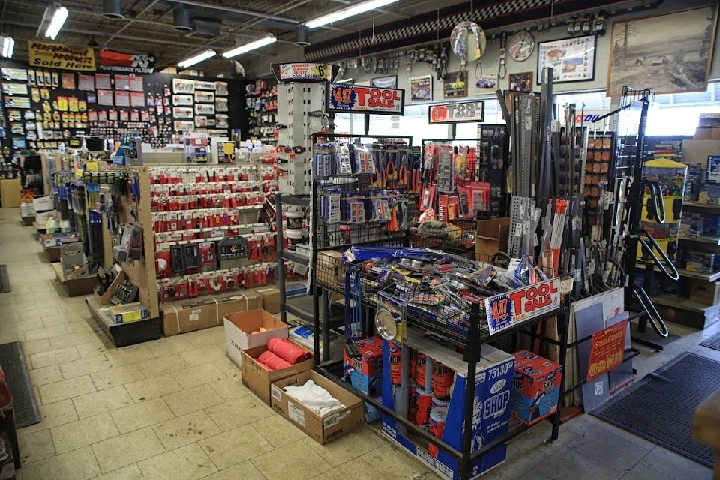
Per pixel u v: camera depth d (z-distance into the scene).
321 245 3.33
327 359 3.30
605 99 6.40
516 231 3.04
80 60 11.16
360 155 3.27
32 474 2.41
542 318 2.42
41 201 8.41
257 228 4.86
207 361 3.69
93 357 3.74
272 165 4.99
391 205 3.44
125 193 4.26
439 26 7.88
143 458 2.54
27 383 3.27
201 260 4.52
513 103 3.01
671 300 4.72
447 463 2.37
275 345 3.44
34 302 5.06
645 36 5.54
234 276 4.74
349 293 2.88
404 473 2.45
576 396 3.09
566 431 2.85
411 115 9.49
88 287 5.33
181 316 4.20
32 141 11.48
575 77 6.30
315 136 3.17
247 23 10.00
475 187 3.94
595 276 3.49
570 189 3.18
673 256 4.49
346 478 2.41
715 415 0.75
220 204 4.64
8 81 11.12
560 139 3.19
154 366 3.60
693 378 3.53
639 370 3.67
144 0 8.66
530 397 2.49
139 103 12.15
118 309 4.04
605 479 2.44
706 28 5.05
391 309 2.45
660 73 5.46
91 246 5.11
